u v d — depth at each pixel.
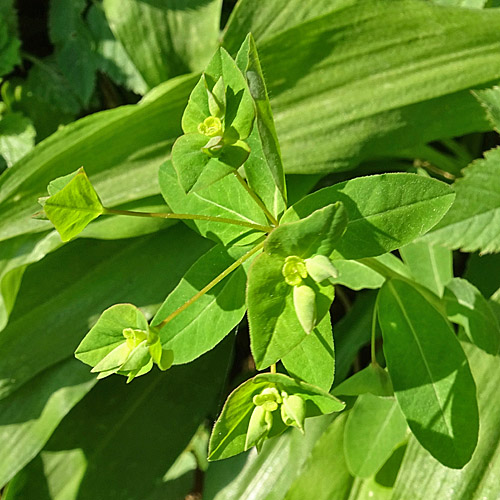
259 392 0.15
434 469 0.20
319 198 0.15
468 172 0.20
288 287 0.14
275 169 0.15
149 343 0.14
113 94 0.28
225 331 0.16
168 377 0.25
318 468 0.22
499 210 0.19
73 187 0.14
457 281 0.19
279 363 0.23
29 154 0.22
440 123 0.22
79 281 0.23
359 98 0.21
